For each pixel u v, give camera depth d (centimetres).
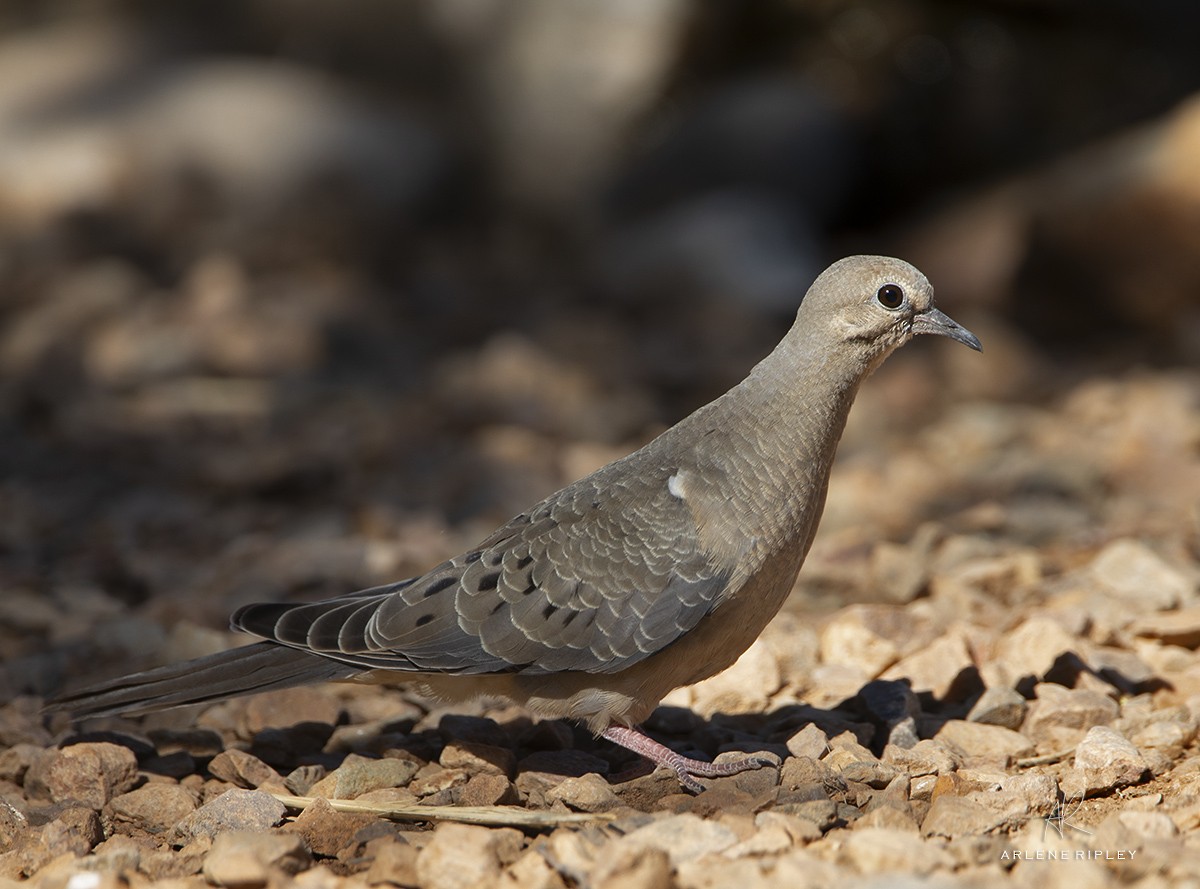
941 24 2081
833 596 985
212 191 2116
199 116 2141
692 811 652
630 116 2158
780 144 2062
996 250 1853
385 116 2239
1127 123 2006
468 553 711
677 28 2128
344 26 2316
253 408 1509
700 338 1817
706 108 2128
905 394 1549
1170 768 709
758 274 1934
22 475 1317
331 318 1805
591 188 2169
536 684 700
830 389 697
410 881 587
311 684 702
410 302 1967
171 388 1569
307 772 721
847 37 2128
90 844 656
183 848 651
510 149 2222
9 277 1927
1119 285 1727
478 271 2106
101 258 2042
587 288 2036
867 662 853
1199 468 1210
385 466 1373
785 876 535
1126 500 1184
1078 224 1727
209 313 1772
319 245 2112
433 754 748
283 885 565
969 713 776
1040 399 1542
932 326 702
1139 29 2012
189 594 1038
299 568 1067
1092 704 757
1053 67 2052
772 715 797
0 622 962
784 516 687
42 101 2205
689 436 711
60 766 707
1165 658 857
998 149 2066
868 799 661
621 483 700
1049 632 822
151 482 1309
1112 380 1562
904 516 1177
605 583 678
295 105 2183
